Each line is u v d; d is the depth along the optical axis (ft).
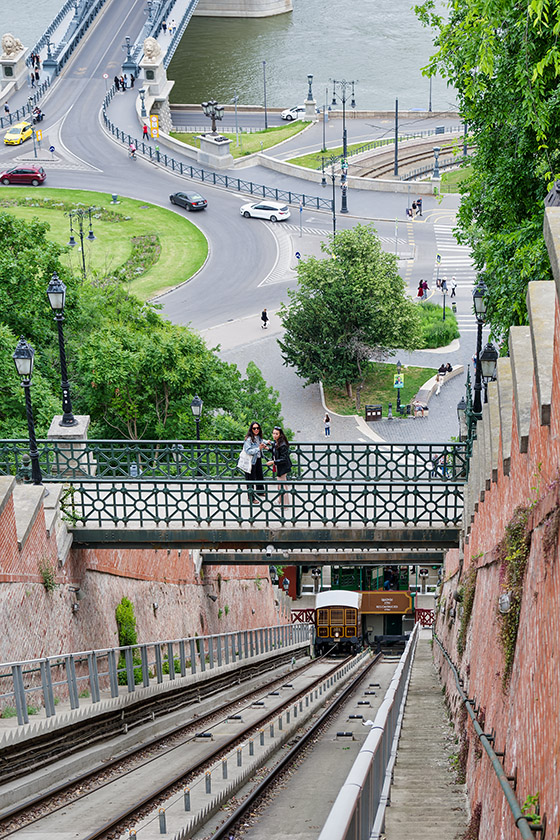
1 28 573.33
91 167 338.75
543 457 36.63
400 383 204.74
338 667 129.90
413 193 318.24
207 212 305.94
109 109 388.16
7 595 61.26
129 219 298.56
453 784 49.03
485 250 99.55
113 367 130.62
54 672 67.82
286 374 224.74
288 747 71.46
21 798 51.42
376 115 407.03
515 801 31.24
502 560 44.60
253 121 413.59
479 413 82.74
